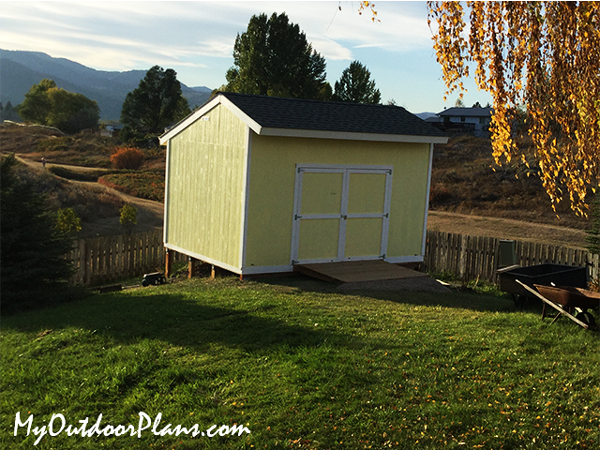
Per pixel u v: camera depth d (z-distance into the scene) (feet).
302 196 40.24
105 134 271.28
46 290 37.29
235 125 39.34
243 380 20.04
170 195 49.19
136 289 41.55
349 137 39.81
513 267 34.81
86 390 20.03
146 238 56.95
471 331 25.35
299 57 185.68
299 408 17.97
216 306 30.48
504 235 82.94
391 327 26.13
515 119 19.15
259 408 18.16
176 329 26.25
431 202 114.32
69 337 25.90
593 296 26.86
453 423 16.58
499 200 108.06
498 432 16.06
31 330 28.50
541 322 26.86
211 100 41.98
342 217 42.01
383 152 43.09
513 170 120.78
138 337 25.50
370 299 33.40
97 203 94.38
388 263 43.04
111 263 52.80
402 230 44.98
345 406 17.93
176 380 20.49
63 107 368.48
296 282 38.40
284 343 23.49
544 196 104.99
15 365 23.07
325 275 38.50
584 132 18.39
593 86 17.56
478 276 47.98
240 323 26.91
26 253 35.99
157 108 305.32
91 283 50.49
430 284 38.99
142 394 19.54
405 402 18.07
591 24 17.24
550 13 17.47
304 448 15.85
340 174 41.50
